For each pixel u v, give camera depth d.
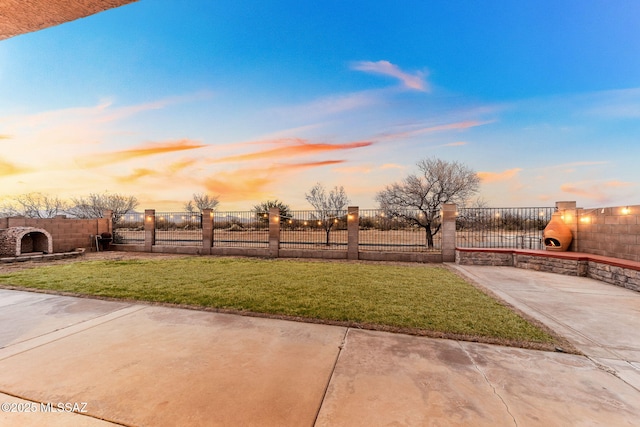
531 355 2.97
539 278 7.32
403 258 10.64
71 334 3.47
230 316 4.21
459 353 3.00
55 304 4.80
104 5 1.94
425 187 18.80
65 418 1.90
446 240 10.37
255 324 3.88
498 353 3.01
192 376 2.49
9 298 5.18
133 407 2.03
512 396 2.21
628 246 6.97
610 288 6.23
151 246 13.51
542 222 10.09
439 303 4.89
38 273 7.73
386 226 11.27
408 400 2.14
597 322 4.03
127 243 14.46
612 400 2.16
